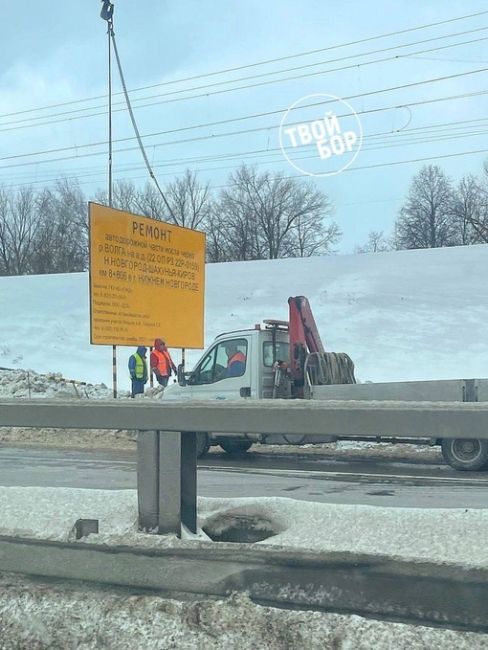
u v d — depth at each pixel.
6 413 3.23
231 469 11.55
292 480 9.73
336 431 2.64
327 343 29.02
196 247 23.92
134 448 15.05
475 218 63.16
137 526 3.06
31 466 11.43
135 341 21.38
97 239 20.08
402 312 30.23
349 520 3.04
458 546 2.70
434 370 26.14
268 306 33.34
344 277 34.31
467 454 11.12
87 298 38.59
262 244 61.12
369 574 2.56
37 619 2.88
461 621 2.43
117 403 3.04
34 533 3.09
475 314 29.02
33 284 41.50
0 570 3.07
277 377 14.28
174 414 2.94
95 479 8.98
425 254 34.97
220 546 2.79
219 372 14.58
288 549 2.71
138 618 2.76
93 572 2.92
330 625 2.54
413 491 8.55
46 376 24.41
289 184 60.53
